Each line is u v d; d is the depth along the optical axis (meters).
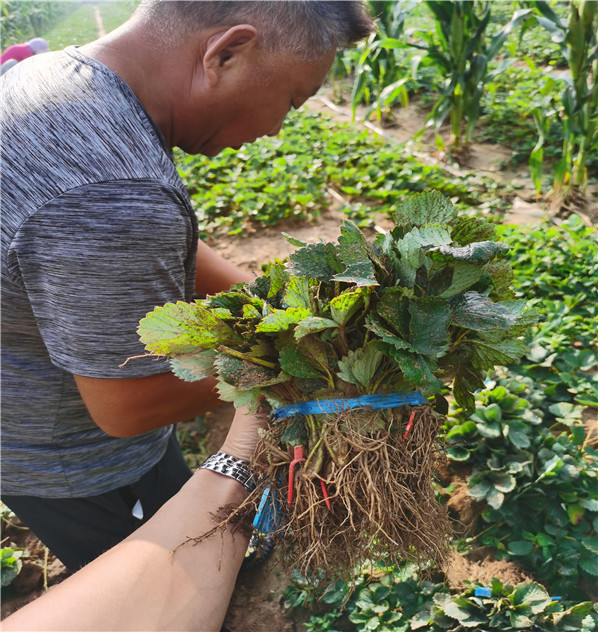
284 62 1.29
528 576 1.98
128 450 1.63
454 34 4.85
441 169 4.98
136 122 1.17
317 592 2.00
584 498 2.11
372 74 5.94
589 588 1.95
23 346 1.36
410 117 6.44
